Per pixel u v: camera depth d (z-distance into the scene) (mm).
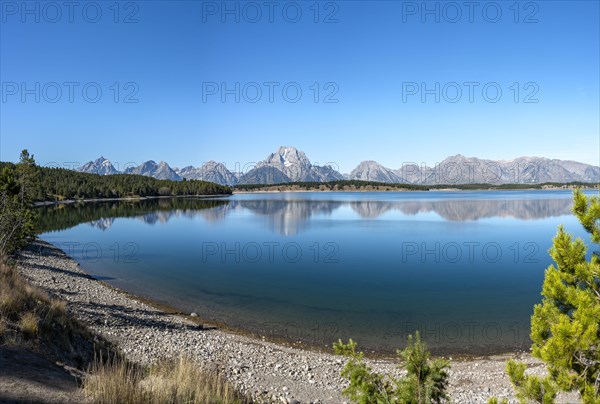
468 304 27938
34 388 7418
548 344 6762
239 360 17047
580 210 7965
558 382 6859
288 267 41375
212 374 10492
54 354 10195
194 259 45750
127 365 11398
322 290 31891
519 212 121062
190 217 107250
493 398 7508
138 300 27734
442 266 41938
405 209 137750
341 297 29750
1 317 10367
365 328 22891
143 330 20016
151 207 150500
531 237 64750
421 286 33188
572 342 6438
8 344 9398
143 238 64938
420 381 7113
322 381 15383
